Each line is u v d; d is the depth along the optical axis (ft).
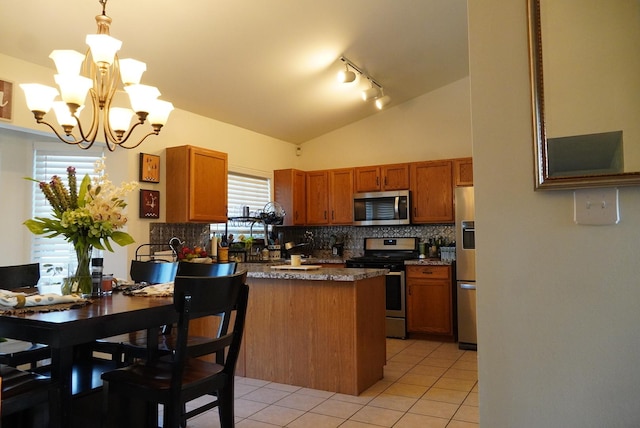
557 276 4.30
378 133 19.90
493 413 4.45
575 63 4.30
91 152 13.48
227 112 16.25
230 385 6.65
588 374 4.17
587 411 4.16
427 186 17.84
